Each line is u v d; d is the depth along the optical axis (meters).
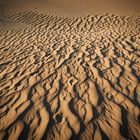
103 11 10.20
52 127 2.59
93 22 8.45
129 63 4.14
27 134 2.51
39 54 5.15
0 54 5.33
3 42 6.29
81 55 4.84
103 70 3.95
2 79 3.96
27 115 2.83
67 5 11.19
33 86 3.58
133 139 2.34
